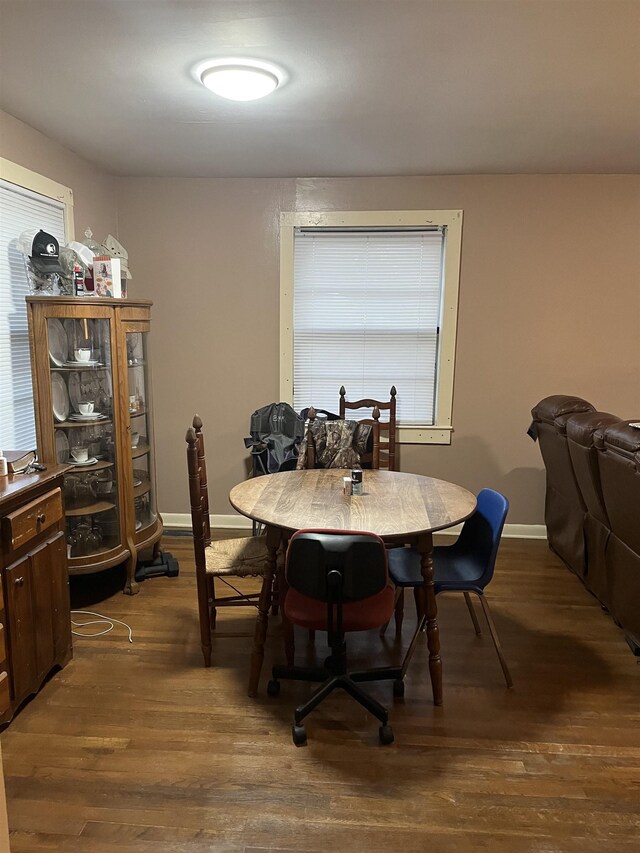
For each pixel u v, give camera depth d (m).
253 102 2.56
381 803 1.77
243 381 4.13
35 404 2.79
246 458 4.20
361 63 2.17
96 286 3.02
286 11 1.81
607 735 2.08
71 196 3.32
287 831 1.67
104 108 2.65
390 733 2.02
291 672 2.31
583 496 3.05
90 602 3.07
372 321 4.05
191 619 2.91
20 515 2.09
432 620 2.22
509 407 4.04
